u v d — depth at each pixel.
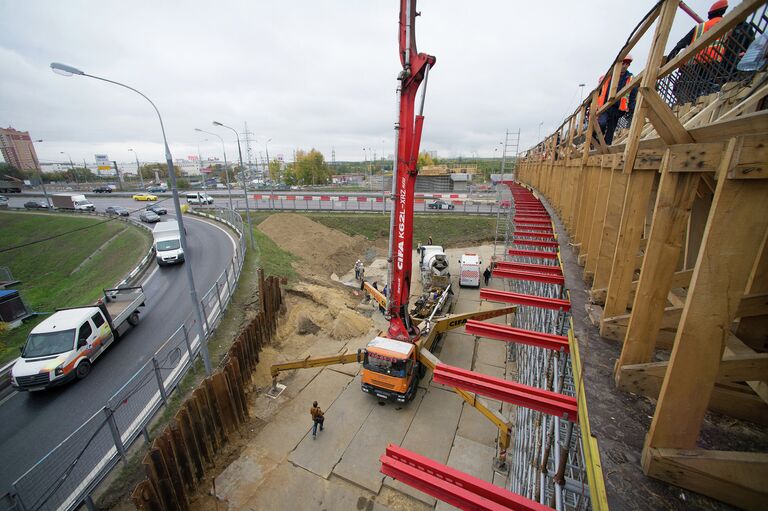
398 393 12.35
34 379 11.32
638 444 3.24
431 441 11.59
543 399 4.65
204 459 10.20
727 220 2.30
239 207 49.44
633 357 3.85
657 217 3.35
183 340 14.82
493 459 10.88
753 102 3.40
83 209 49.59
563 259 8.84
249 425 12.12
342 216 45.12
